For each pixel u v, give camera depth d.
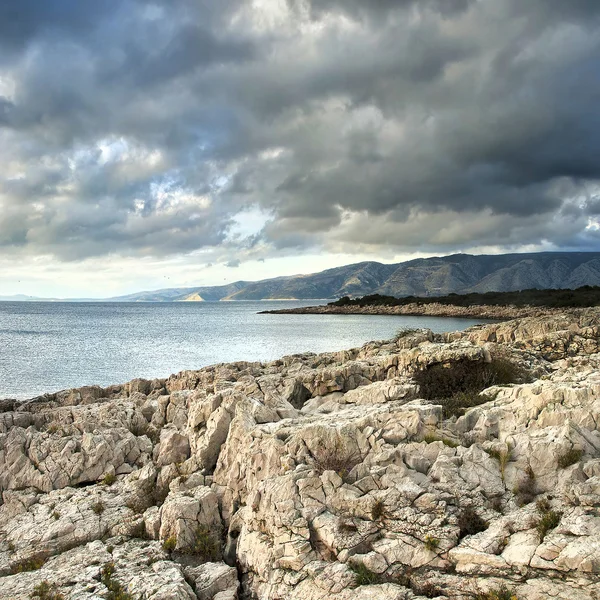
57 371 58.75
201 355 74.31
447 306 191.62
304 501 12.32
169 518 14.20
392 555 10.74
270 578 11.44
